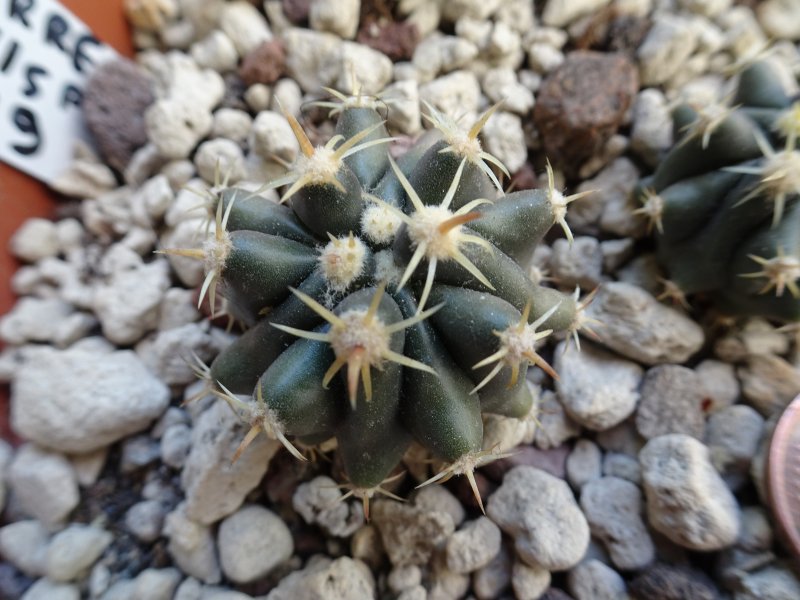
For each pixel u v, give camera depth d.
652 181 0.05
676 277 0.05
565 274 0.06
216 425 0.05
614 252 0.06
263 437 0.05
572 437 0.05
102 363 0.05
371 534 0.05
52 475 0.05
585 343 0.05
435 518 0.05
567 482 0.05
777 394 0.05
